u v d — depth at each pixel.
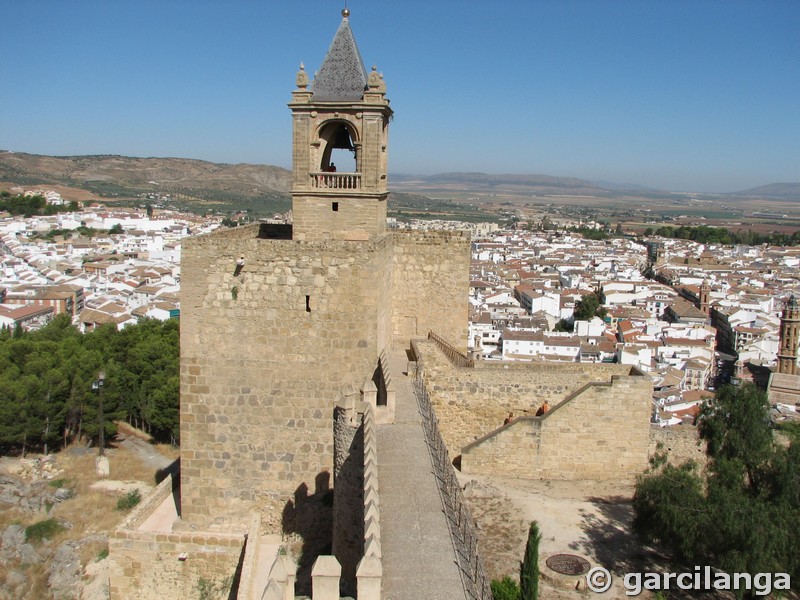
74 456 66.25
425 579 17.16
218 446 29.20
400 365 35.12
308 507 29.09
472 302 191.38
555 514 29.55
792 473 25.78
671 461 33.22
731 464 26.12
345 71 32.69
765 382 125.12
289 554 28.48
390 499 21.17
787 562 23.84
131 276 195.62
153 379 72.44
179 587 27.14
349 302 28.14
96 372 70.56
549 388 34.28
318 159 32.75
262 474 29.22
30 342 75.38
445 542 18.91
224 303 28.47
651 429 33.75
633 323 169.62
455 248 37.09
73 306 164.00
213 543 26.81
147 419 71.50
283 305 28.33
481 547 26.91
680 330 160.75
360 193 32.50
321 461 28.97
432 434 26.16
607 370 34.47
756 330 162.88
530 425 32.62
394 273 37.41
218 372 28.81
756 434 27.36
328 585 15.81
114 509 54.75
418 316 37.69
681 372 128.50
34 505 55.59
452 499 21.12
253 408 28.92
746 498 24.92
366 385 26.14
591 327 158.62
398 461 23.86
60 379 67.75
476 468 33.03
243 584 24.50
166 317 141.62
